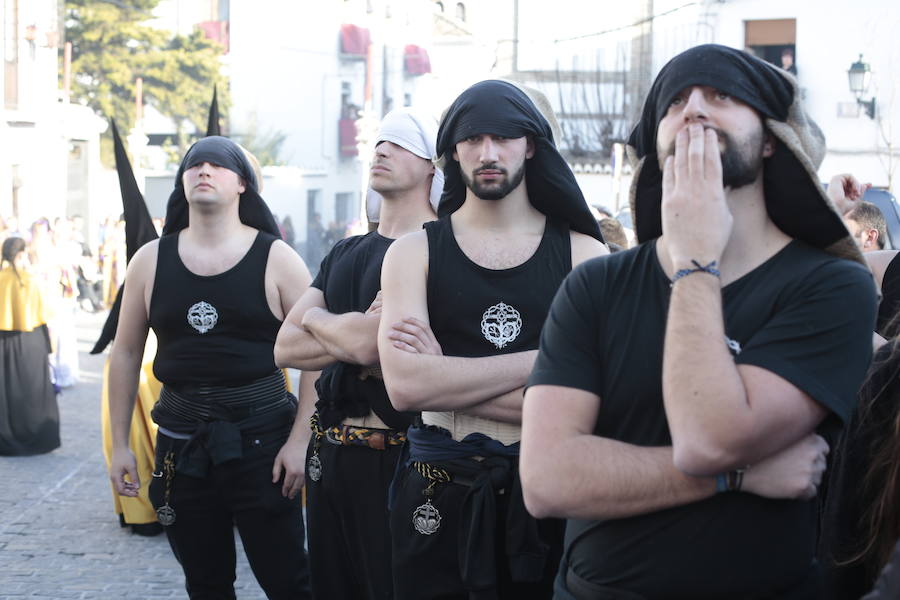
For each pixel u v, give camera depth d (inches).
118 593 246.8
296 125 1920.5
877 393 106.8
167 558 274.4
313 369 166.2
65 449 412.2
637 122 100.6
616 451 90.4
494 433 135.3
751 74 91.3
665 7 1216.8
